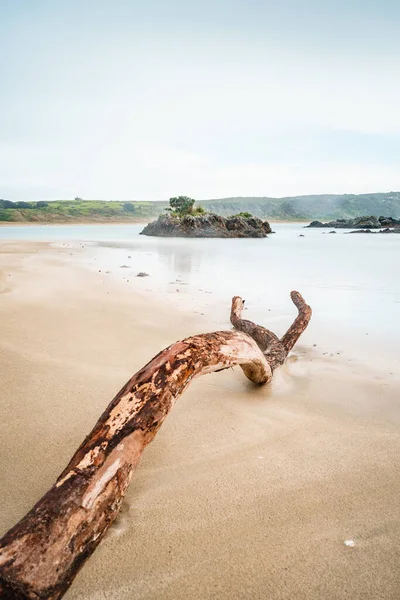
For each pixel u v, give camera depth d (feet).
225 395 10.32
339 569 4.87
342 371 12.38
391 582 4.68
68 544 4.29
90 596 4.48
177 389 5.97
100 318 18.69
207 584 4.66
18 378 10.94
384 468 7.00
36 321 17.58
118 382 10.92
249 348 8.70
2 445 7.57
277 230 227.81
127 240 108.06
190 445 7.75
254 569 4.87
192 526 5.57
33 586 3.91
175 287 29.68
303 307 15.74
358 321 19.34
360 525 5.61
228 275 37.83
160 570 4.84
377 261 52.60
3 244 77.30
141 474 6.77
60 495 4.55
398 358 13.69
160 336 15.89
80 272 36.78
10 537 4.15
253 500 6.14
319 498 6.19
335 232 192.65
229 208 609.42
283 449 7.66
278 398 10.21
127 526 5.53
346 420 8.95
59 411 9.05
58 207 417.90
